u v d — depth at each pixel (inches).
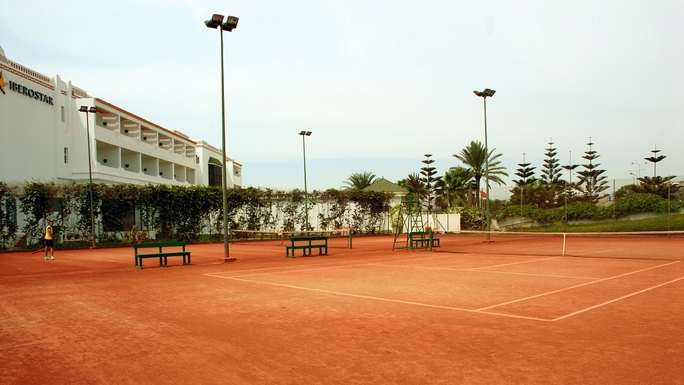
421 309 351.6
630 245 1099.9
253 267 698.2
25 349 257.4
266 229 1633.9
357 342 260.8
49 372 217.3
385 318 322.3
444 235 1770.4
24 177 1430.9
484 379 197.0
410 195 1261.1
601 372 203.6
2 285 528.7
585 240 1334.9
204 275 601.3
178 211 1429.6
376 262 756.6
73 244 1250.0
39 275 626.5
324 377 204.1
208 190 1499.8
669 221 1416.1
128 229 1341.0
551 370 207.2
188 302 398.0
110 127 1830.7
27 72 1454.2
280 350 247.1
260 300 402.3
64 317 343.6
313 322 313.4
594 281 491.2
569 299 384.2
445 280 515.8
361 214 1854.1
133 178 1881.2
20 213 1246.9
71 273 646.5
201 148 2753.4
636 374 200.5
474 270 613.3
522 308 349.4
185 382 200.8
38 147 1487.5
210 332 289.6
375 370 212.1
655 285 458.3
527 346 246.2
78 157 1637.6
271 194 1647.4
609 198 1622.8
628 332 273.1
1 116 1358.3
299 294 431.8
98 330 299.6
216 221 1526.8
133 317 339.0
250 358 233.9
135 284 524.1
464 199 2409.0
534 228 1706.4
